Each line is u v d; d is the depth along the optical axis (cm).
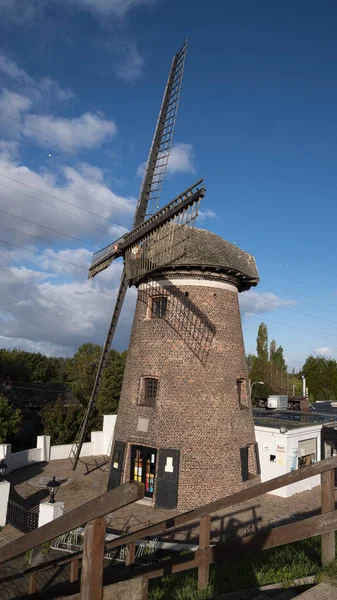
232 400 2238
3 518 1762
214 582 789
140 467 2202
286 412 3528
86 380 5491
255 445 2345
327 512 555
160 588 849
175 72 2456
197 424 2111
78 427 3591
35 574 977
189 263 2212
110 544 906
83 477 2534
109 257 2391
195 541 1522
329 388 6875
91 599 386
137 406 2238
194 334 2228
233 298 2412
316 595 487
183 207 1781
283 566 802
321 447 2683
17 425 3912
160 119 2469
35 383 5191
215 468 2073
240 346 2400
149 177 2411
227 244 2452
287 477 596
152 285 2355
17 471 2658
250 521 1811
